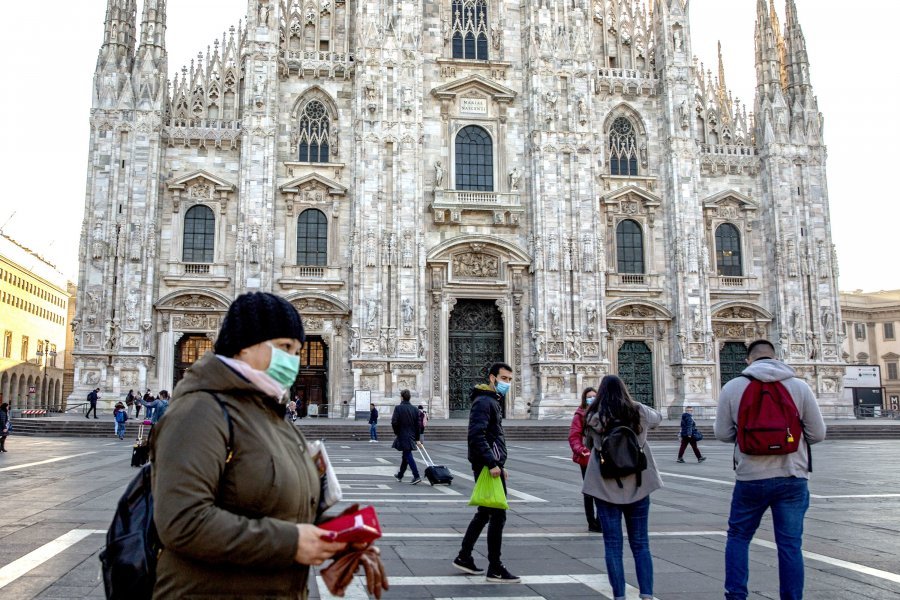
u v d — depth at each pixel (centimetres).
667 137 5991
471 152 5856
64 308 13025
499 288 5697
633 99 6131
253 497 439
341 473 2566
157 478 426
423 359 5375
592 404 1015
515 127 5909
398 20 5678
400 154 5544
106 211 5216
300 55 5688
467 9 6022
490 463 1084
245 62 5556
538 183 5712
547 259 5647
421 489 2153
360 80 5575
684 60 6050
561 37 5897
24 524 1432
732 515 934
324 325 5475
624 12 6306
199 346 5406
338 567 452
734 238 6131
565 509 1770
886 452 3641
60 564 1109
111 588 445
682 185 5903
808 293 5984
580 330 5609
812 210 6097
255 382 461
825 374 5925
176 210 5403
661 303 5878
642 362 5881
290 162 5556
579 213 5734
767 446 888
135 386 5112
